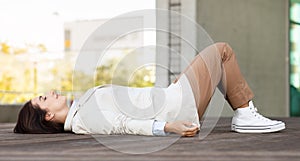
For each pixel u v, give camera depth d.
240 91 2.87
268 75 8.19
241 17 7.72
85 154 1.83
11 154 1.84
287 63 8.54
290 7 8.62
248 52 7.82
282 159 1.69
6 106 6.13
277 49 8.39
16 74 7.84
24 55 7.98
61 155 1.80
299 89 8.63
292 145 2.18
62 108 2.83
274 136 2.68
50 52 8.12
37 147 2.09
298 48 8.66
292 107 8.57
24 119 2.89
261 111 8.05
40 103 2.86
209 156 1.76
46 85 8.01
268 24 8.23
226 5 7.46
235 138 2.52
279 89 8.40
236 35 7.62
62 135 2.72
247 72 7.79
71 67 8.26
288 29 8.57
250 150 1.96
